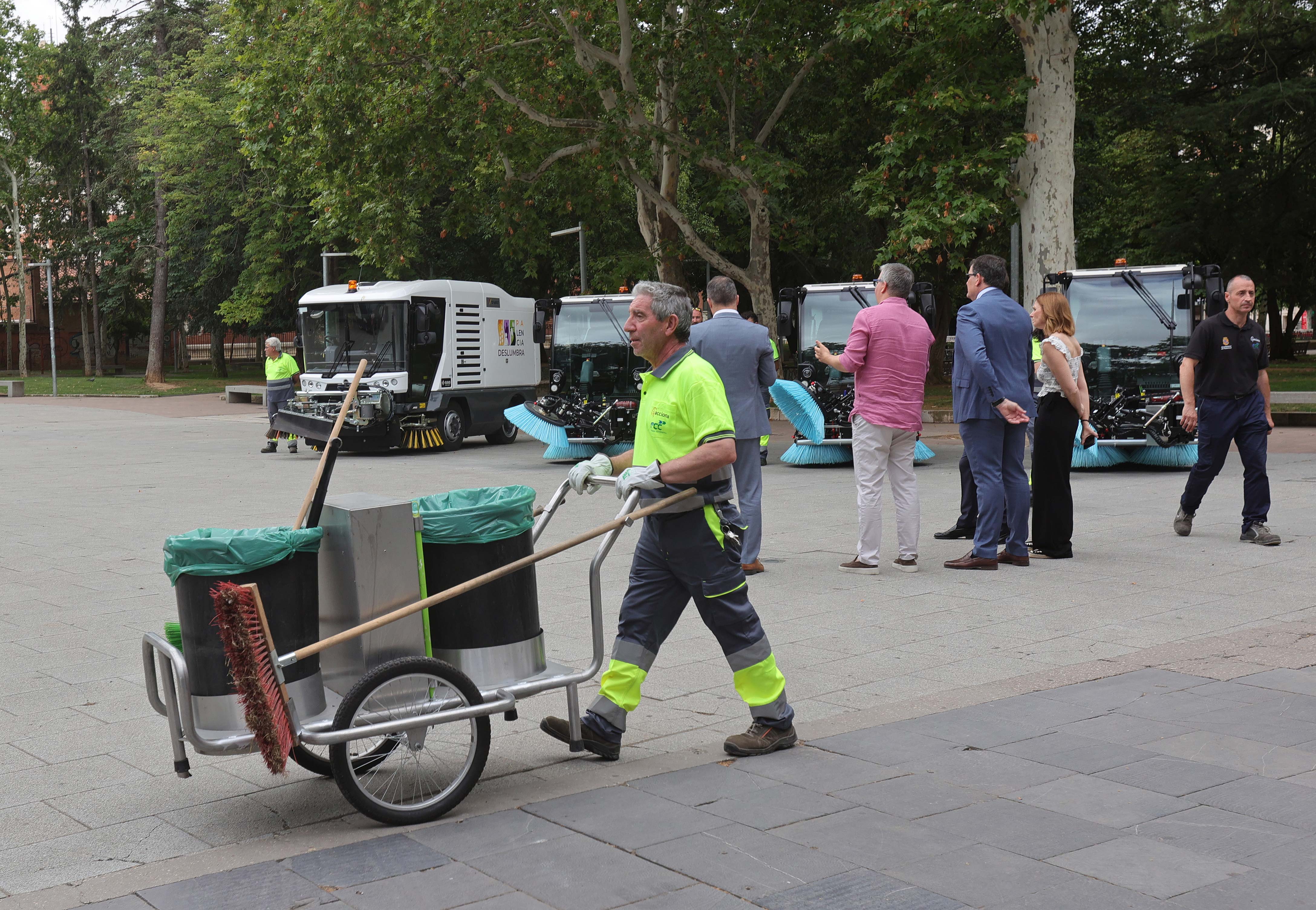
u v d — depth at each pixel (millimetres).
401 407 19328
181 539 3811
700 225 29734
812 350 16406
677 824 3742
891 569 8227
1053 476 8398
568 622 6883
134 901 3301
